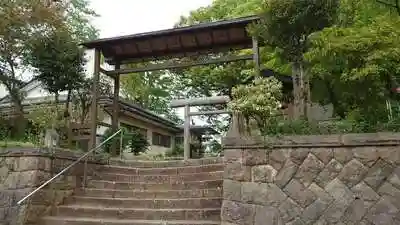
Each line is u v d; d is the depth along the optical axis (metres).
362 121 4.87
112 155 9.38
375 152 4.14
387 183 4.05
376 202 4.03
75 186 6.31
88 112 9.48
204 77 14.54
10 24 8.48
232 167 4.54
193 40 8.54
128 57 9.31
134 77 17.17
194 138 14.62
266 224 4.26
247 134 4.78
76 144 8.76
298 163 4.33
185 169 6.80
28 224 5.34
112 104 10.23
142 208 5.61
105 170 6.96
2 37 8.63
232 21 7.66
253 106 4.66
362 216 4.03
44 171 5.69
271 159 4.43
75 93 9.64
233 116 4.98
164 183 6.36
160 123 15.83
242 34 8.21
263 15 5.48
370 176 4.11
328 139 4.28
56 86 9.25
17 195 5.55
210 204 5.49
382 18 5.94
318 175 4.24
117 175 6.76
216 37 8.40
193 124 14.73
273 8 5.25
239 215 4.38
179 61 8.90
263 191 4.36
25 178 5.58
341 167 4.20
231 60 8.30
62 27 9.26
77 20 12.31
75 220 5.29
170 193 5.97
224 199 4.48
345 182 4.15
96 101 8.53
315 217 4.14
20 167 5.68
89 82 9.45
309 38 5.48
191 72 14.59
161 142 17.05
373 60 4.94
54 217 5.52
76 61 9.32
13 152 5.74
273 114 4.78
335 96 7.37
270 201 4.31
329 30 5.29
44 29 9.07
